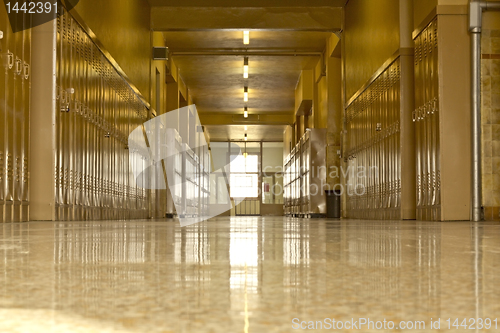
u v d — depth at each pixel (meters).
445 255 1.16
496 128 7.73
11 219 6.34
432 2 8.16
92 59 9.44
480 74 7.76
